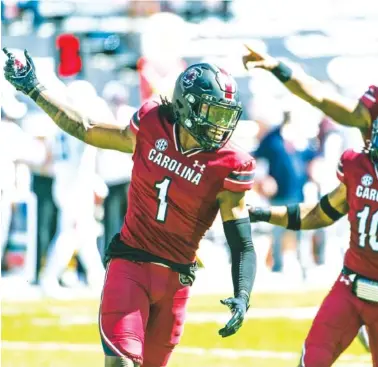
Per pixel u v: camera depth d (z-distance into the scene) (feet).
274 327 124.57
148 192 69.41
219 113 67.56
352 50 168.25
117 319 67.56
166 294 69.87
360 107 83.10
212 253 167.84
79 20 153.69
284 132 159.02
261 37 162.50
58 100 74.08
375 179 74.18
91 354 107.34
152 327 70.69
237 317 66.33
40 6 153.38
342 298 74.13
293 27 164.96
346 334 73.61
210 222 70.18
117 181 151.64
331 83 168.55
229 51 159.84
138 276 69.05
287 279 165.89
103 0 155.02
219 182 68.54
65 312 133.08
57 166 148.56
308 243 168.86
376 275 73.92
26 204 150.92
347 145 164.96
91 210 150.92
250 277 68.13
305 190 159.94
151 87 148.36
